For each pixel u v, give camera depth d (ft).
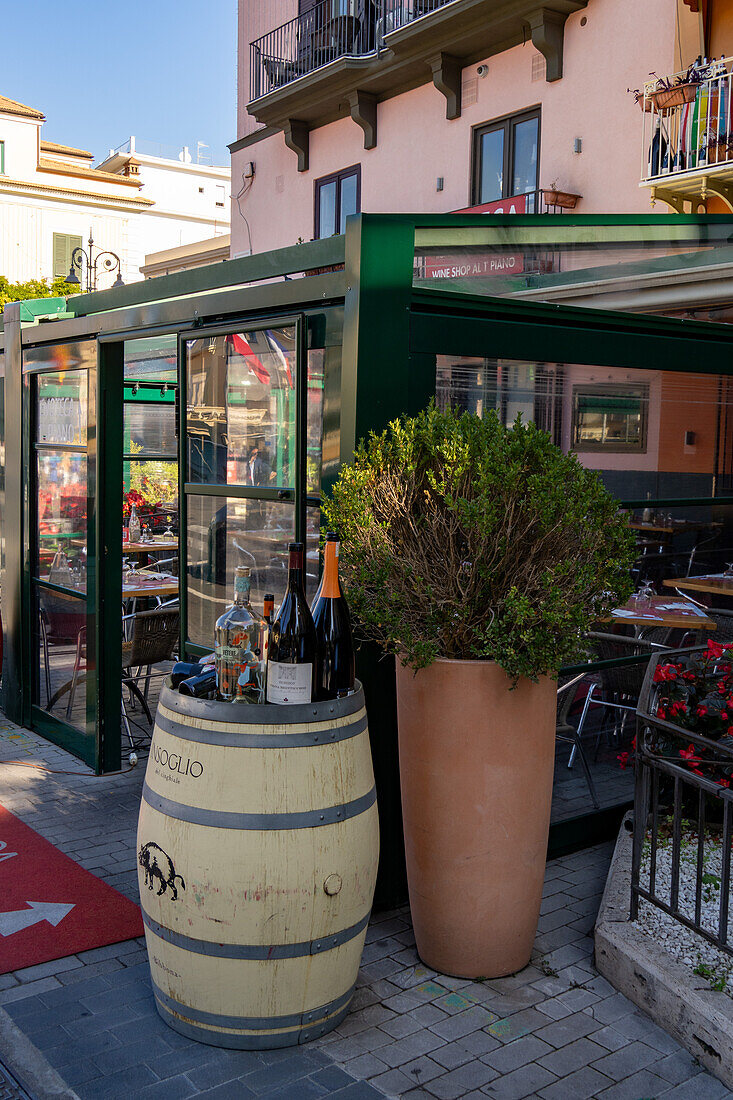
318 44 56.70
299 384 13.37
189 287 16.08
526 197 43.47
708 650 14.02
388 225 12.66
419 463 11.23
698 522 16.74
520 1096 9.51
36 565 20.88
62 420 19.43
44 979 11.46
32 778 18.37
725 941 10.32
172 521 35.24
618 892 12.62
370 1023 10.69
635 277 17.40
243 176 64.64
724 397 16.80
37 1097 9.34
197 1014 10.16
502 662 10.44
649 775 12.16
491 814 11.05
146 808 10.19
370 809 10.39
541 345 14.35
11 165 124.36
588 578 10.69
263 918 9.65
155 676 26.40
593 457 15.20
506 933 11.45
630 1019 10.82
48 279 127.24
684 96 34.09
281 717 9.68
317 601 10.91
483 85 46.93
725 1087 9.70
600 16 40.98
